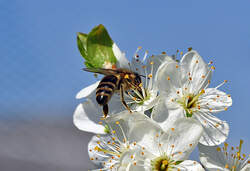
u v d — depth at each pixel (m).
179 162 0.27
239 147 0.28
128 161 0.26
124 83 0.28
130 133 0.27
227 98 0.28
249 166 0.27
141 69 0.28
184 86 0.28
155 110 0.27
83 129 0.29
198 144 0.27
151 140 0.27
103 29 0.28
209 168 0.27
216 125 0.28
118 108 0.28
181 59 0.28
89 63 0.28
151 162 0.27
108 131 0.28
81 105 0.29
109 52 0.28
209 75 0.28
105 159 0.29
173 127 0.27
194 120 0.27
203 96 0.28
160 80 0.27
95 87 0.28
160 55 0.28
